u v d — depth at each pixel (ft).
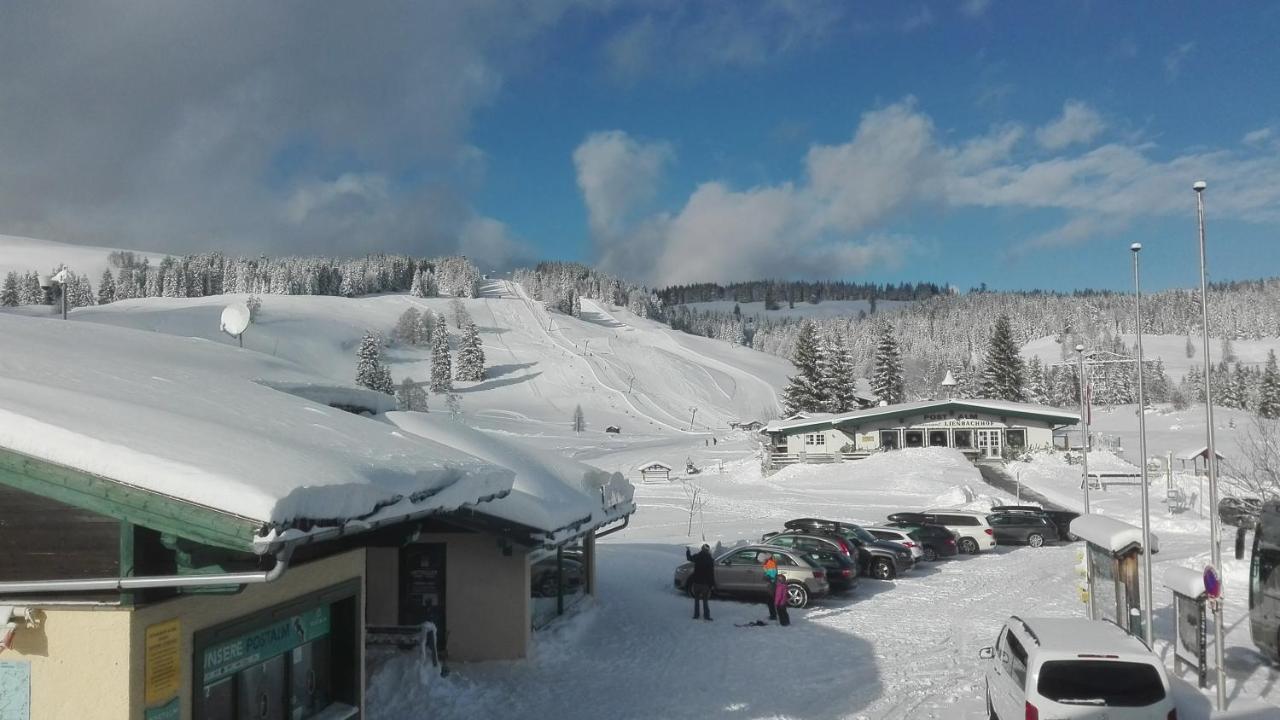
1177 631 50.19
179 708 23.86
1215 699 44.11
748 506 154.40
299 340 562.25
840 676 50.01
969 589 82.38
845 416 223.71
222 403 31.96
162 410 26.40
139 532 22.18
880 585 85.20
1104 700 31.71
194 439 23.32
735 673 50.47
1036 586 83.82
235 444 23.71
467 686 46.34
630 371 600.80
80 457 20.77
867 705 44.19
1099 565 57.93
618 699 45.01
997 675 38.37
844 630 62.80
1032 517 117.91
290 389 48.78
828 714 42.70
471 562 52.65
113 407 24.98
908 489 171.32
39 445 20.99
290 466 22.58
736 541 110.01
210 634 25.26
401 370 559.38
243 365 51.55
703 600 65.82
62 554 22.26
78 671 22.09
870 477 185.88
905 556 89.71
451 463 33.42
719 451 311.68
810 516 139.95
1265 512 52.29
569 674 49.83
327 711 32.55
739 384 626.23
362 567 34.55
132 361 38.11
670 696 45.57
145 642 22.63
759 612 68.95
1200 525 128.16
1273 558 50.85
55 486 21.07
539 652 53.52
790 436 228.84
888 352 322.96
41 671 22.20
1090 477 181.16
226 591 22.84
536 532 48.37
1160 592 78.59
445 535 53.01
